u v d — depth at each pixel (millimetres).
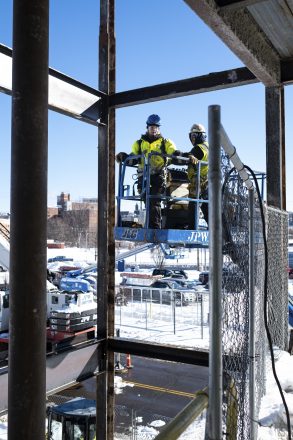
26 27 1432
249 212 3174
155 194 10984
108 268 6340
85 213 81875
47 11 1476
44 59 1466
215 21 3654
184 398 13930
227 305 2588
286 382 4652
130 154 11500
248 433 3230
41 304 1460
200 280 30641
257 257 3812
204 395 1977
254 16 4484
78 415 11312
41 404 1451
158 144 10945
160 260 30062
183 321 21984
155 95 6199
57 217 83000
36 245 1447
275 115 5902
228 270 2570
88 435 11219
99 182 6395
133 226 11727
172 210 11719
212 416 1938
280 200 5953
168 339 19109
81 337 16219
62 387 5430
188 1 3238
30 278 1438
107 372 6219
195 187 11453
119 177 11656
